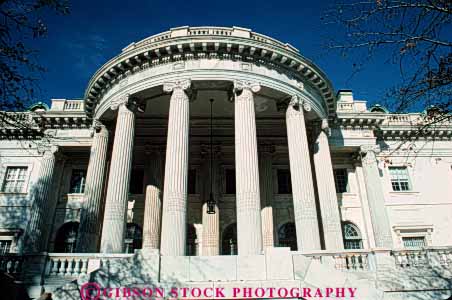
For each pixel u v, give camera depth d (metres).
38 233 28.33
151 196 28.33
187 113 22.19
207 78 22.70
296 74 25.11
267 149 30.73
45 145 28.22
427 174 33.00
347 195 31.64
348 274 14.14
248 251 18.33
